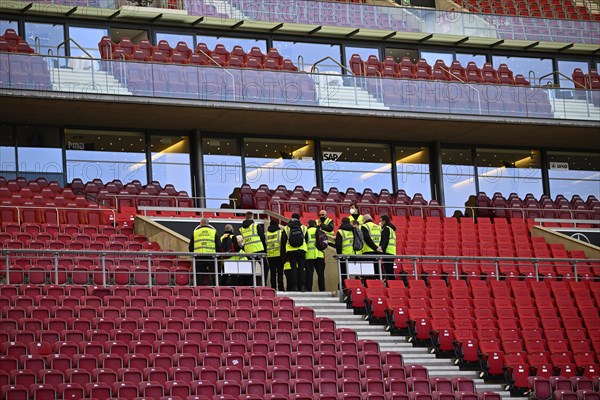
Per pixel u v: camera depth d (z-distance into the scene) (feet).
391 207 116.47
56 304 75.61
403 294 89.56
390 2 137.80
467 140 126.82
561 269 109.70
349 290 88.12
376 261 91.56
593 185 133.90
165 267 87.51
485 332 86.38
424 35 128.77
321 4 124.16
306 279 89.92
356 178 123.24
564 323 92.94
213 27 120.26
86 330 72.64
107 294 78.95
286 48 123.75
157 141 115.24
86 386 64.80
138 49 111.65
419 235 109.70
